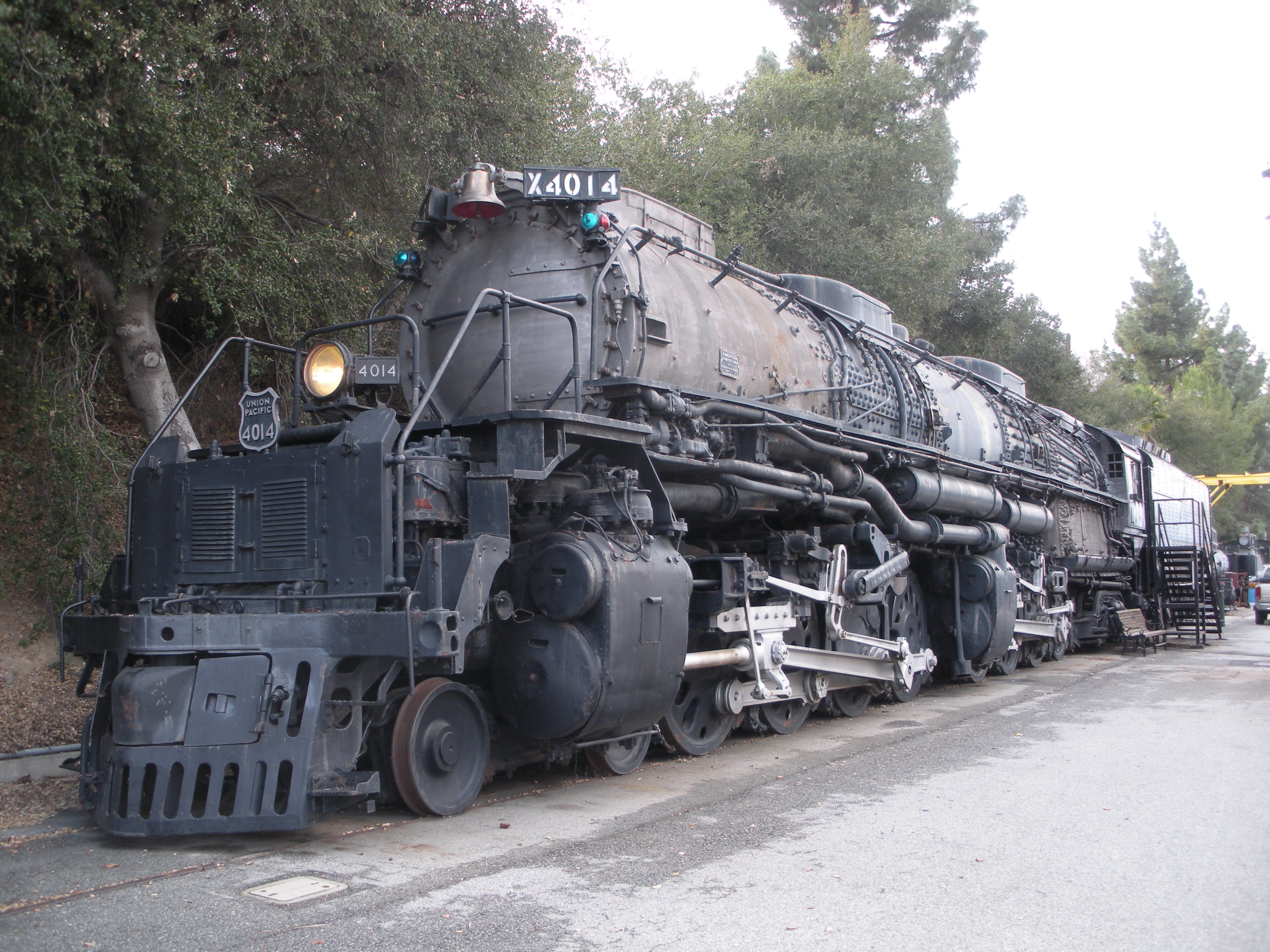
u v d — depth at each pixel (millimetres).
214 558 5387
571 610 5379
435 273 7000
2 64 6129
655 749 7270
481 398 6543
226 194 8703
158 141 7879
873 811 5312
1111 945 3383
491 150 12047
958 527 10609
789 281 9992
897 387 9867
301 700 4656
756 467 7031
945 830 4914
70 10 6598
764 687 7195
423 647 4508
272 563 5203
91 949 3322
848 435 8469
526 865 4297
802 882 4062
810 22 34594
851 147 23328
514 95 12070
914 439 10086
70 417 8734
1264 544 51531
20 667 8180
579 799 5633
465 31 11289
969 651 10992
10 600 8656
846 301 10203
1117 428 36656
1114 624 17469
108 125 7316
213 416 10953
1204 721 8477
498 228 6828
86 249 8695
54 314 8953
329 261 10359
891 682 9250
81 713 7566
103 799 4602
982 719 8812
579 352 5816
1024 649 13547
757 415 7172
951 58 33781
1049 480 13672
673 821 5102
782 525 8758
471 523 5152
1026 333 30359
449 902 3805
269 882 4062
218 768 4492
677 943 3385
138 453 10016
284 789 4785
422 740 5086
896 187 26219
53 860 4438
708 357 7027
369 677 4992
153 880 4102
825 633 8445
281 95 10250
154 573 5609
